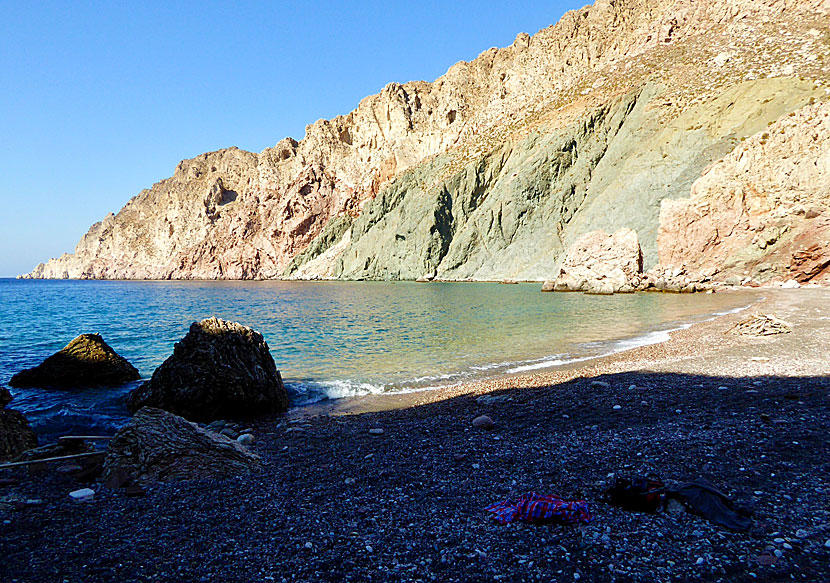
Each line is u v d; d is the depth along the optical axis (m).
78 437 10.78
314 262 166.62
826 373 14.39
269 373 15.22
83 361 18.97
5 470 9.27
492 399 14.04
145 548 5.92
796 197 59.66
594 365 19.17
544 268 97.19
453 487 7.73
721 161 67.62
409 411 13.77
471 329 31.95
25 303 72.81
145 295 93.75
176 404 14.58
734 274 60.53
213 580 5.14
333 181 183.38
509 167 117.06
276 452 10.28
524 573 5.12
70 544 6.06
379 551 5.70
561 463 8.50
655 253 75.94
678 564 5.15
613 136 104.25
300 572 5.27
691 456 8.36
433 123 164.75
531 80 149.00
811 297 41.38
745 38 100.31
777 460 7.95
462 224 122.31
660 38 122.19
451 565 5.34
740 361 17.31
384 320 38.97
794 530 5.71
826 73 76.88
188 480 8.45
